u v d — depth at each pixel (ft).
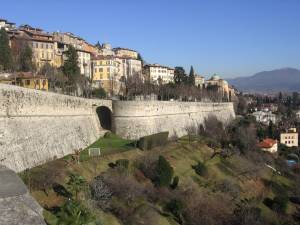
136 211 222.89
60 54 632.38
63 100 305.94
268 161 479.41
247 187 361.71
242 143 482.69
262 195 355.97
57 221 159.84
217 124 570.46
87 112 368.68
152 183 276.41
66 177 222.89
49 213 171.42
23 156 223.30
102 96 517.55
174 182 282.77
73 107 329.31
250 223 274.16
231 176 371.76
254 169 410.31
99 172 253.85
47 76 438.40
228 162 404.57
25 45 531.09
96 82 644.69
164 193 263.08
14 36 558.15
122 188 230.48
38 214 131.75
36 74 450.30
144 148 336.90
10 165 206.69
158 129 427.33
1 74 424.46
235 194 318.04
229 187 323.98
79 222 163.02
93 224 170.91
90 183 219.82
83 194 200.03
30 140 237.66
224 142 468.34
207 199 283.79
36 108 254.68
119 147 333.01
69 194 196.95
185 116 504.02
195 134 493.36
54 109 285.64
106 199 211.41
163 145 379.76
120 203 220.84
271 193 373.20
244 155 456.86
